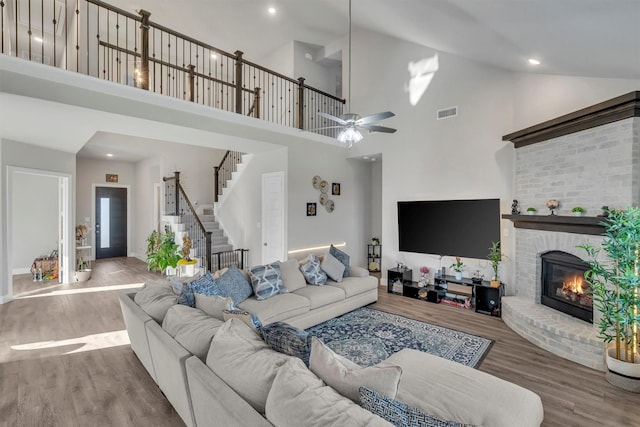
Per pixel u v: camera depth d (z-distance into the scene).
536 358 3.18
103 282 6.17
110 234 9.04
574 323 3.38
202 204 8.30
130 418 2.21
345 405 1.17
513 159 4.59
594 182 3.37
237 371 1.51
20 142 5.02
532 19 2.61
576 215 3.51
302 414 1.14
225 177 8.41
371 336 3.67
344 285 4.41
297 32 6.91
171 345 1.97
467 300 4.76
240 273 3.76
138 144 7.12
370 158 6.91
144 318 2.53
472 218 4.89
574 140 3.59
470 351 3.32
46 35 6.55
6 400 2.40
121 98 3.56
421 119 5.59
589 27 2.37
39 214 7.19
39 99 3.04
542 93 4.20
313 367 1.50
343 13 5.70
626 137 3.05
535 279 4.06
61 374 2.78
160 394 2.49
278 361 1.50
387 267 6.07
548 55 3.34
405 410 1.16
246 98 8.46
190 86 4.80
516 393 1.84
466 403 1.72
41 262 6.43
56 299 5.00
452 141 5.20
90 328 3.83
